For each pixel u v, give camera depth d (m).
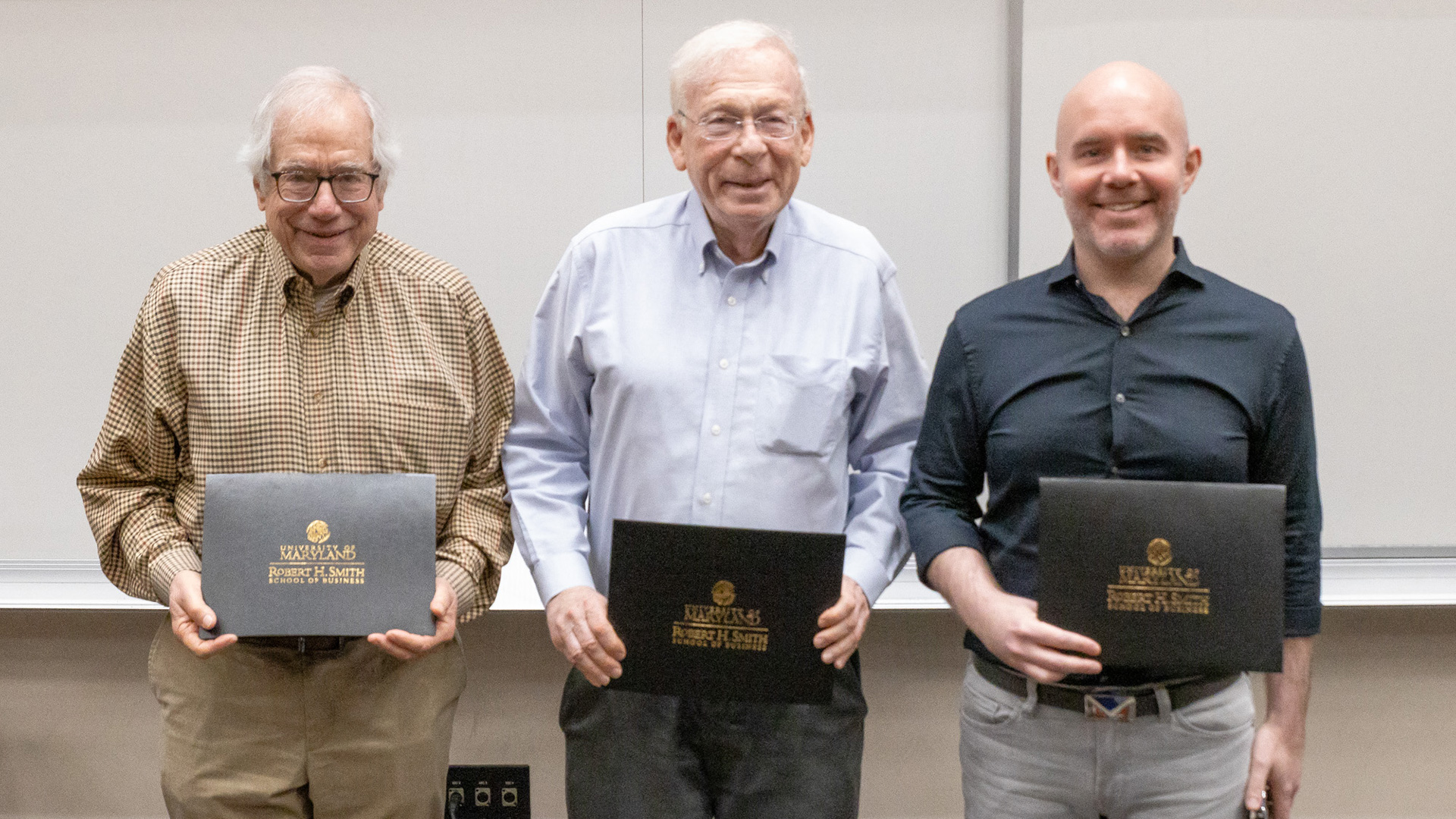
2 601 2.07
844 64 2.06
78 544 2.15
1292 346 1.34
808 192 2.09
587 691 1.52
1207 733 1.35
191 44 2.04
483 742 2.23
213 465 1.47
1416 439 2.12
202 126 2.06
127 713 2.21
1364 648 2.18
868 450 1.58
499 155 2.09
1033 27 2.03
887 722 2.23
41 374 2.11
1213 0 2.02
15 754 2.21
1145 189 1.29
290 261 1.47
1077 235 1.35
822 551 1.33
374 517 1.43
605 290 1.49
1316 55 2.03
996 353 1.40
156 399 1.46
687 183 2.10
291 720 1.50
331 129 1.39
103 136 2.06
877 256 1.53
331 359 1.49
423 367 1.51
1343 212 2.06
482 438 1.60
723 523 1.44
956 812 2.24
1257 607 1.23
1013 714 1.41
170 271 1.49
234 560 1.41
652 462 1.45
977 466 1.47
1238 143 2.05
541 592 1.48
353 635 1.41
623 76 2.07
